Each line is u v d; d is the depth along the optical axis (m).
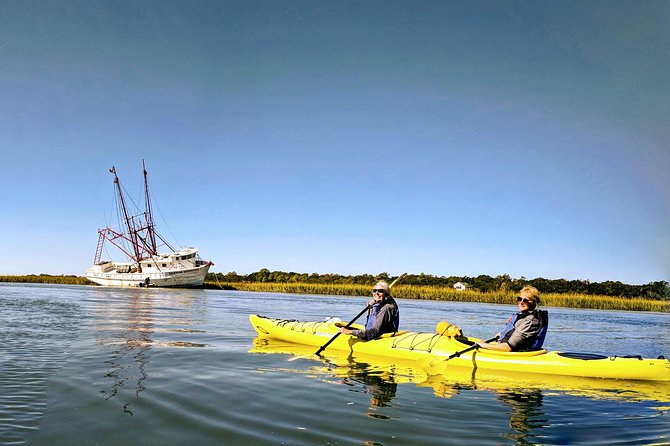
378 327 8.77
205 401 5.29
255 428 4.42
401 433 4.38
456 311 25.67
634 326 19.27
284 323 10.65
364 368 7.47
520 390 6.22
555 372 7.12
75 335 10.64
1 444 3.87
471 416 5.01
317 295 46.88
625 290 54.12
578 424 4.82
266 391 5.81
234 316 17.36
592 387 6.46
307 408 5.11
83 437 4.11
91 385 5.92
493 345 7.64
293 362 7.88
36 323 12.89
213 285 61.66
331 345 9.44
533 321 7.57
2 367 6.80
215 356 8.27
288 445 3.99
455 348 7.91
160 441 4.06
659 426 4.80
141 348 8.97
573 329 17.12
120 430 4.31
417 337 8.43
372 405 5.31
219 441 4.07
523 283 57.16
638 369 6.89
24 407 4.91
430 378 6.80
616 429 4.68
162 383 6.11
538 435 4.45
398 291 43.53
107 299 28.14
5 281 78.19
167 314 17.78
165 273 59.62
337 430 4.41
